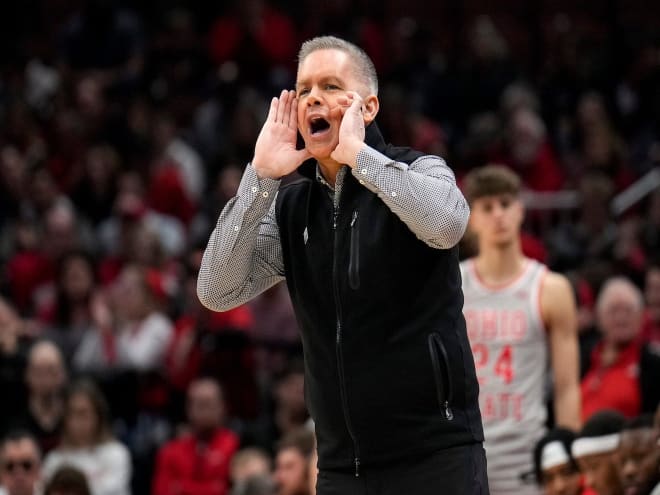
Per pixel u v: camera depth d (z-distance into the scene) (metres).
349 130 9.46
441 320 9.66
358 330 9.59
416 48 38.50
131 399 24.17
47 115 37.28
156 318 25.95
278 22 38.94
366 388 9.58
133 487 23.31
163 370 24.53
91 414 21.52
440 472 9.55
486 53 37.50
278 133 9.78
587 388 18.36
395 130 33.53
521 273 15.27
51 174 35.81
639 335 18.47
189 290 25.27
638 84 35.59
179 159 35.16
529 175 31.70
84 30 39.62
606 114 34.97
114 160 34.00
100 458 21.47
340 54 9.81
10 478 18.64
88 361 25.62
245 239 9.75
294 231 9.95
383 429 9.58
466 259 16.25
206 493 22.09
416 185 9.30
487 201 15.15
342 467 9.77
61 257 28.95
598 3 40.84
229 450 22.34
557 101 35.75
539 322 15.09
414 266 9.61
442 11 41.31
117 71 39.25
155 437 23.94
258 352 25.39
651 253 27.02
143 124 36.72
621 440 13.09
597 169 31.62
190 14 41.34
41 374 22.52
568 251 27.05
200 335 24.22
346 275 9.65
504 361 15.13
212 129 36.75
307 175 9.98
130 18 40.19
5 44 40.84
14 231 32.31
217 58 38.50
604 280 22.55
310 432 17.92
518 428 14.98
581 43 37.59
